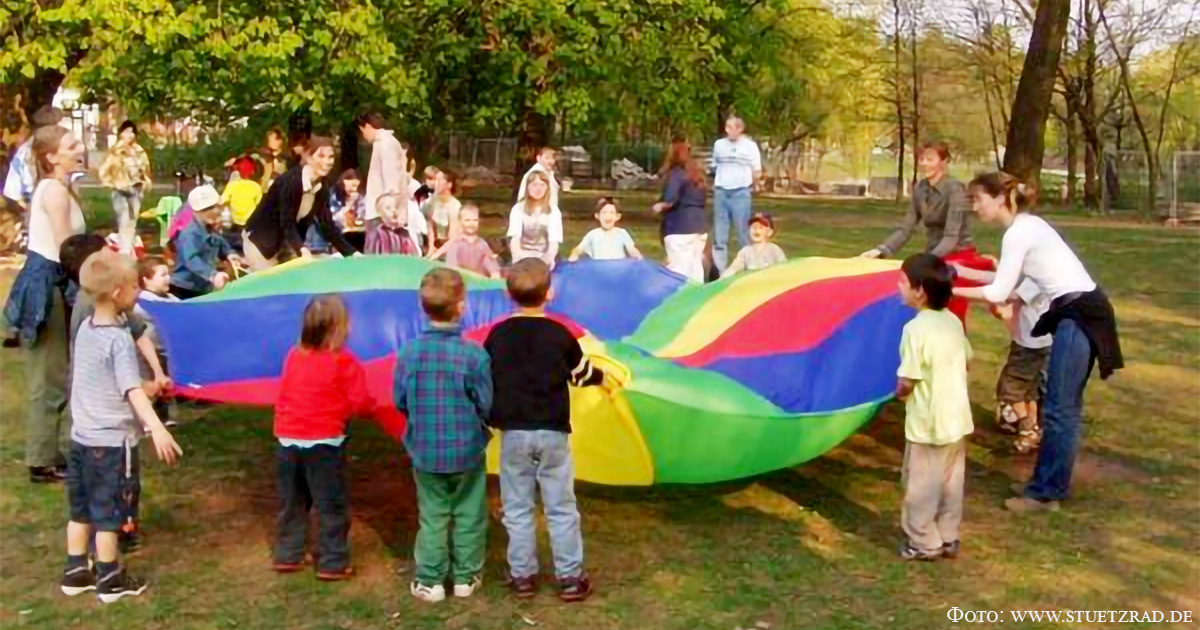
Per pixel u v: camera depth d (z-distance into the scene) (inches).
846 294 295.7
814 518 252.4
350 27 680.4
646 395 229.8
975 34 1657.2
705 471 245.8
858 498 266.4
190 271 317.7
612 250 397.7
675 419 233.9
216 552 230.4
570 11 906.1
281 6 668.7
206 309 253.8
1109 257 736.3
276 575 218.7
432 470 198.5
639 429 235.1
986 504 260.1
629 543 236.2
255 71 661.9
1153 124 1753.2
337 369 213.0
